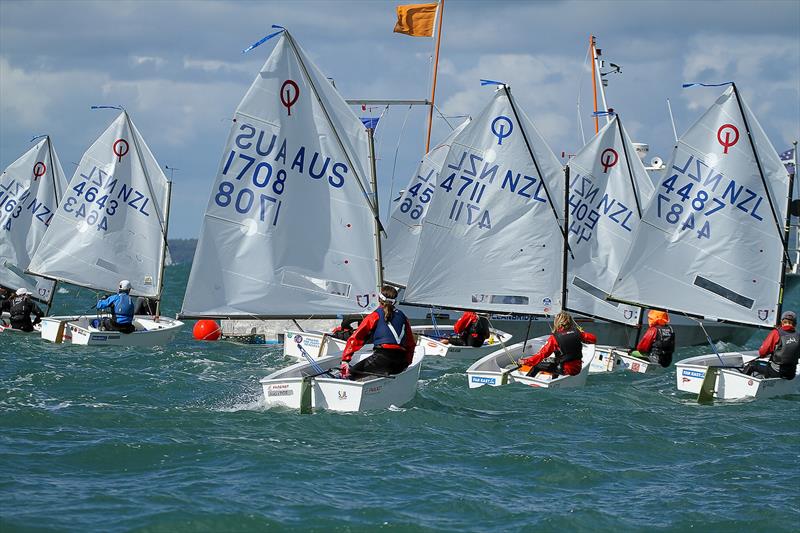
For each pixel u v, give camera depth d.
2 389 31.84
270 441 25.27
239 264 37.75
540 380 33.66
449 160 41.03
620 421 29.11
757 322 38.97
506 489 22.14
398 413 28.42
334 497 21.11
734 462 24.91
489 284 41.53
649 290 39.94
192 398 31.19
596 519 20.31
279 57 37.44
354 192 38.28
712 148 39.09
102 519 19.41
